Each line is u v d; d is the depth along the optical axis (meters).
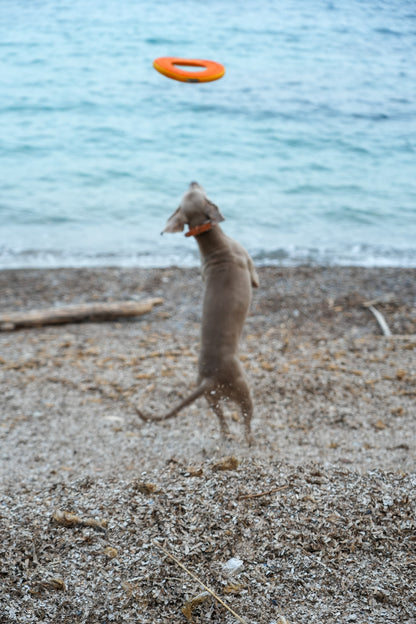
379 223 13.53
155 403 5.98
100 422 5.59
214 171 16.39
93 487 4.16
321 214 13.98
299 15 20.44
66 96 22.11
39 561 3.39
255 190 15.23
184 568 3.31
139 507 3.84
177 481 4.13
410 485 4.00
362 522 3.62
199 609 3.06
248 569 3.31
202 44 22.83
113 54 25.41
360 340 7.76
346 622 2.94
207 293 4.63
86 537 3.57
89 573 3.30
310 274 10.63
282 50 21.58
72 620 3.01
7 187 15.26
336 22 17.30
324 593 3.13
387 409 5.70
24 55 25.44
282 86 21.41
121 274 10.73
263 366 6.77
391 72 16.09
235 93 22.11
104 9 29.28
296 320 8.76
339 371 6.62
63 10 29.16
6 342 7.92
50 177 16.00
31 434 5.38
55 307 9.24
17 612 3.04
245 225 13.33
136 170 16.53
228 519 3.68
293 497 3.87
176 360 7.15
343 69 17.12
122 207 14.30
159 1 28.55
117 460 4.75
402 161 16.98
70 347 7.70
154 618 3.02
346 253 11.91
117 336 8.18
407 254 11.87
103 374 6.75
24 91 22.39
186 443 5.03
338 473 4.20
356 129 18.66
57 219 13.61
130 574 3.29
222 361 4.55
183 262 11.58
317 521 3.63
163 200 14.73
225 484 4.03
